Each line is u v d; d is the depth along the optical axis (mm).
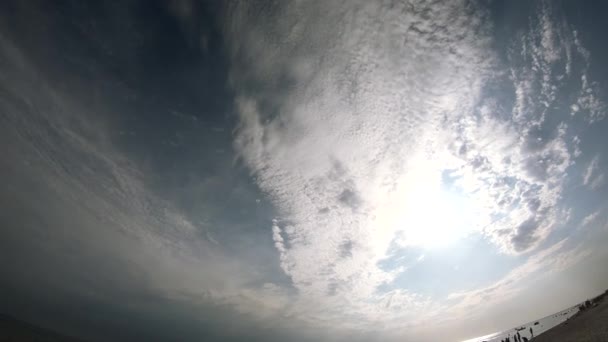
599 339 14867
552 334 27438
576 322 26000
